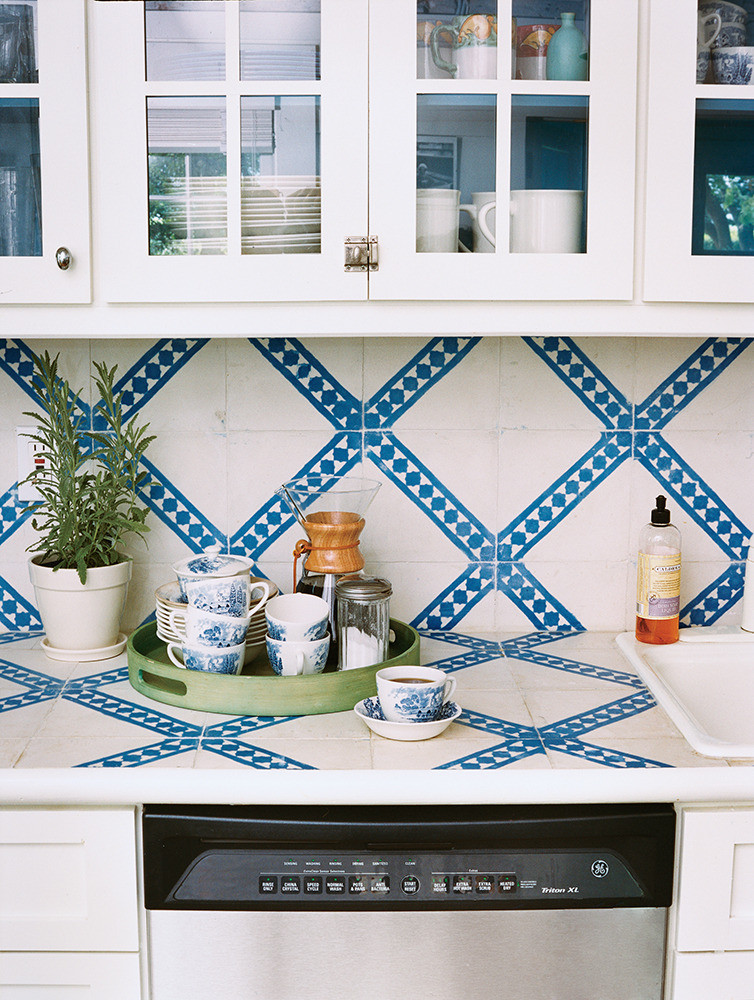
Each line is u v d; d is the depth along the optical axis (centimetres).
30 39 137
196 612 149
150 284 140
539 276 140
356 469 179
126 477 171
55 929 128
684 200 140
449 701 148
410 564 181
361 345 176
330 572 159
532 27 137
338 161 137
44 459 177
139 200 138
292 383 177
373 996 128
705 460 180
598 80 137
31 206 140
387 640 155
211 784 125
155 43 136
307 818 126
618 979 129
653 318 144
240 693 145
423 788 124
